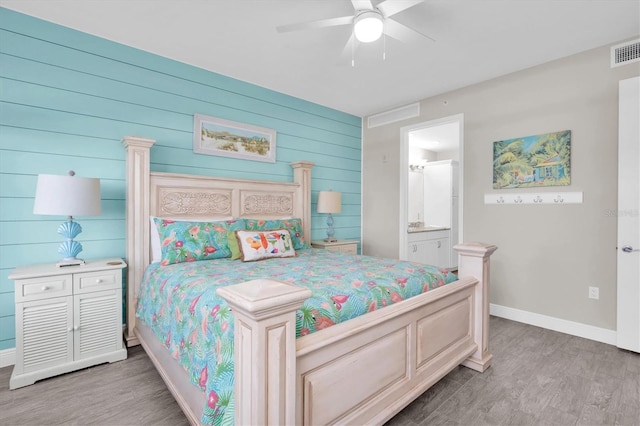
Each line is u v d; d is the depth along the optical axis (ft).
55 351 6.73
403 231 14.12
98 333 7.27
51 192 6.68
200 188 9.98
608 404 5.81
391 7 6.09
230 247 8.87
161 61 9.58
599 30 8.03
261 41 8.71
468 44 8.75
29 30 7.60
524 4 7.02
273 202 11.89
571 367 7.20
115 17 7.66
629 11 7.23
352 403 4.33
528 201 10.14
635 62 8.24
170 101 9.78
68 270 6.87
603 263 8.75
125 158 8.93
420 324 5.58
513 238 10.49
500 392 6.18
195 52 9.38
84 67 8.32
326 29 8.13
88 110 8.39
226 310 4.30
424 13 7.36
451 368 6.23
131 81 9.05
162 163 9.66
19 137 7.50
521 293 10.33
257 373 3.04
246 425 3.18
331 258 8.96
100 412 5.57
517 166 10.36
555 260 9.62
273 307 3.05
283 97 12.64
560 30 8.03
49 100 7.86
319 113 13.97
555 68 9.61
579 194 9.14
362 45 8.80
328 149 14.38
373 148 15.31
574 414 5.52
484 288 7.11
